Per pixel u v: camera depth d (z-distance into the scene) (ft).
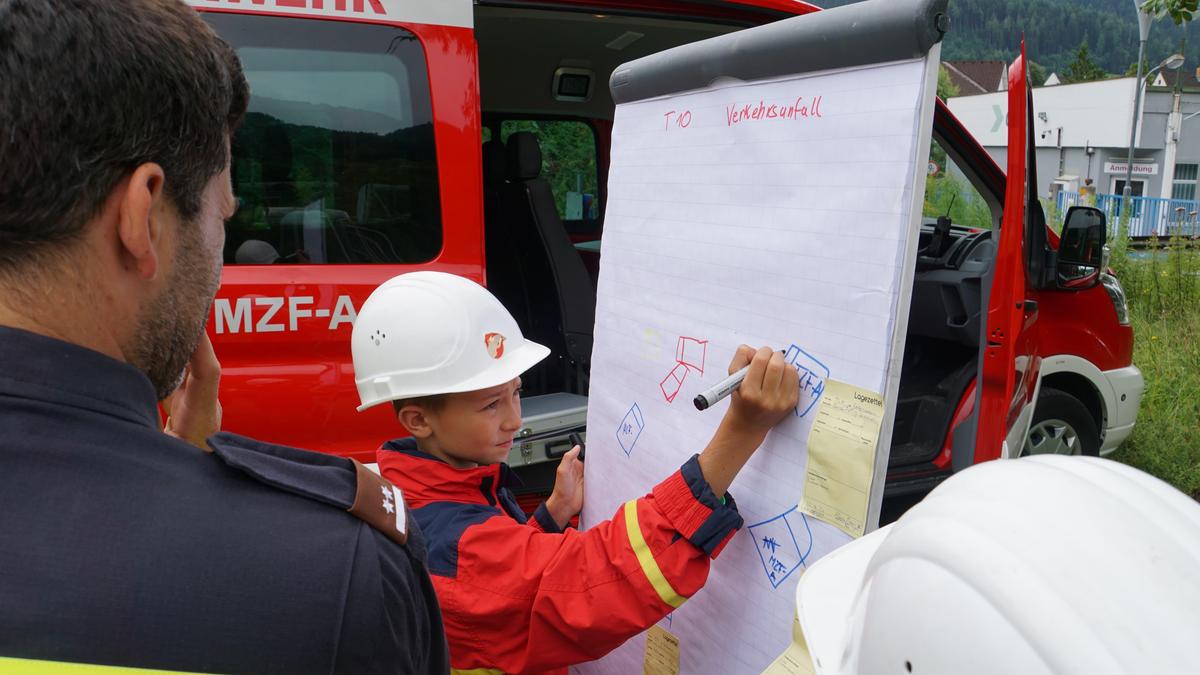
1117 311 12.73
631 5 10.15
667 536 4.23
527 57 13.67
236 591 2.17
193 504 2.23
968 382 10.96
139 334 2.35
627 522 4.31
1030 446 12.07
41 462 2.08
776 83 4.58
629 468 5.72
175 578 2.12
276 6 8.05
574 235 16.69
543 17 10.34
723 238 4.88
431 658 2.73
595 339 6.29
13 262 2.11
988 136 92.17
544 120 16.03
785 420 4.36
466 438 4.75
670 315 5.36
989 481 2.48
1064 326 11.99
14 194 2.04
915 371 12.44
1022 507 2.30
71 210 2.11
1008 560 2.18
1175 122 116.26
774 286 4.47
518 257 11.84
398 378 4.70
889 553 2.62
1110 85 118.21
